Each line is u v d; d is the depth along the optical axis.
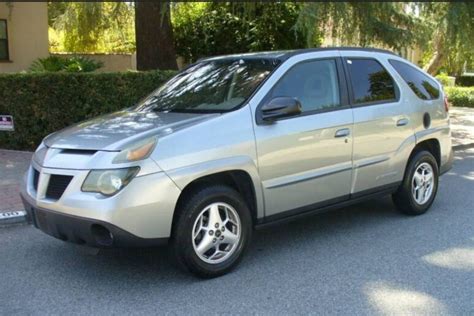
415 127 6.46
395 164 6.22
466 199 7.59
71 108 10.55
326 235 5.97
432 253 5.37
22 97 10.73
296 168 5.16
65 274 4.92
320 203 5.46
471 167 10.24
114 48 21.34
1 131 11.04
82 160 4.39
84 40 18.58
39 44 17.94
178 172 4.39
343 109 5.63
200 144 4.55
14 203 7.05
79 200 4.26
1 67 16.97
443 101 7.05
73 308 4.23
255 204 4.95
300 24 10.54
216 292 4.48
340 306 4.21
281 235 5.98
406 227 6.23
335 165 5.51
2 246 5.70
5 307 4.26
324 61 5.68
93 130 4.85
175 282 4.69
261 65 5.43
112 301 4.35
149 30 12.54
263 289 4.53
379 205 7.19
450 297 4.36
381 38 12.45
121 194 4.19
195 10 17.89
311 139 5.25
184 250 4.50
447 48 14.34
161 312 4.14
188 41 18.06
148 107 5.63
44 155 4.76
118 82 10.34
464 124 16.11
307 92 5.42
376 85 6.13
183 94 5.61
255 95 5.04
